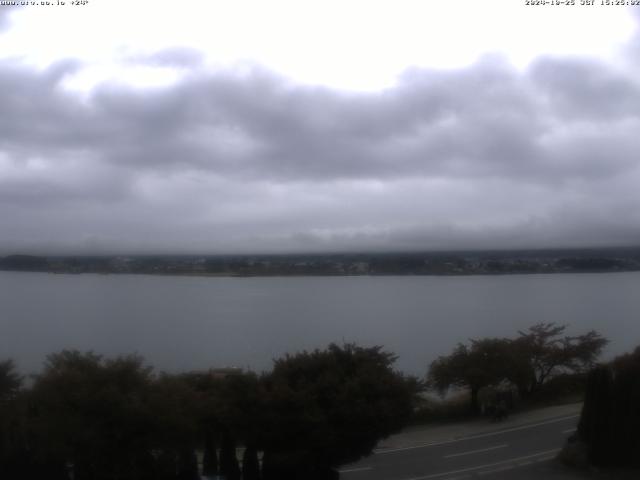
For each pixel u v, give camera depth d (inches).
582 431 1026.7
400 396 902.4
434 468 1011.9
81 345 2716.5
